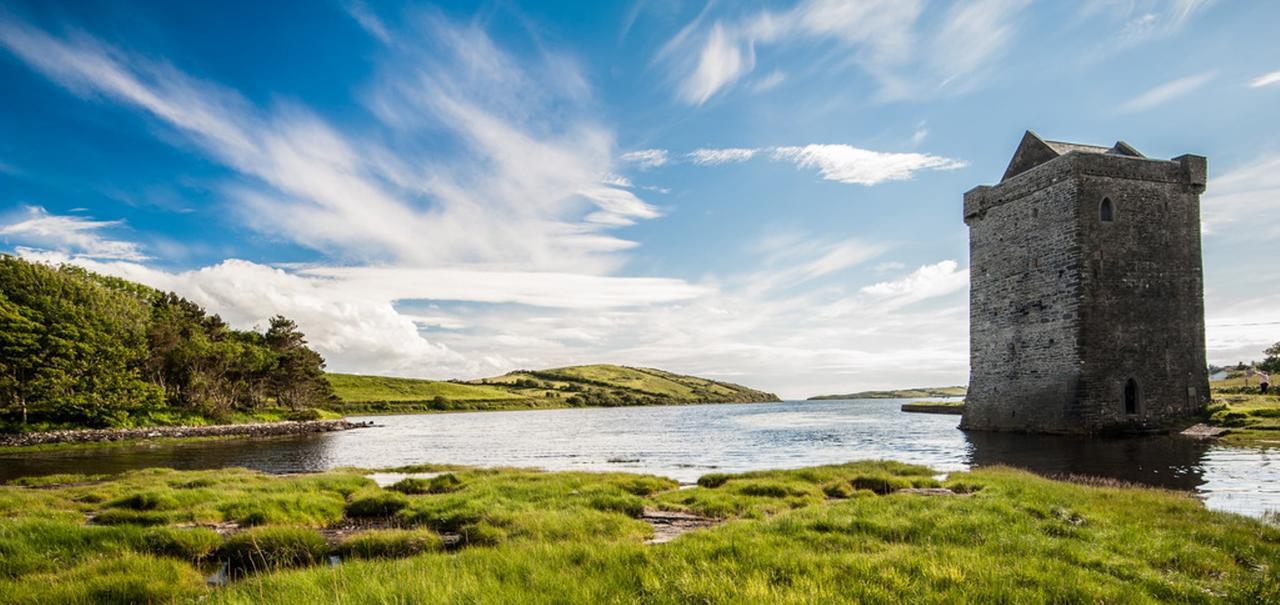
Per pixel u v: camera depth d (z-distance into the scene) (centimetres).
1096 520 1559
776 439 6172
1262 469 2884
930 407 12350
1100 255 4766
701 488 2462
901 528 1410
